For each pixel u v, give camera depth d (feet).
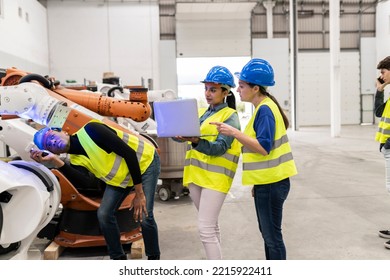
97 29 52.11
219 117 7.95
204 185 7.94
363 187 19.08
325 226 13.30
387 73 11.26
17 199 7.59
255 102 7.66
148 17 52.95
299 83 61.72
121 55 52.80
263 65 7.43
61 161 10.80
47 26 50.78
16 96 8.82
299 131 53.52
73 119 9.25
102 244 11.04
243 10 56.59
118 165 8.21
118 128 9.86
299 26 60.54
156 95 16.92
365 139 40.83
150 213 8.88
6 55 34.27
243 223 14.07
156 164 8.96
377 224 13.39
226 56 58.03
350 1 60.95
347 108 63.41
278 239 7.39
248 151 7.45
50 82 9.89
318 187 19.38
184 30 56.90
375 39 62.08
